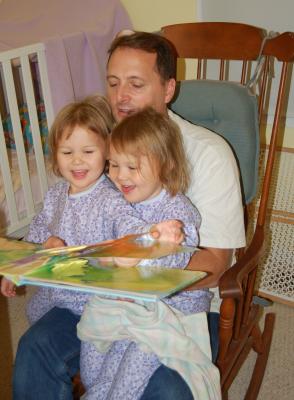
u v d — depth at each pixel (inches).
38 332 44.4
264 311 74.4
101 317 40.3
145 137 39.9
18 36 86.4
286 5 71.7
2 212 73.2
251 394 57.8
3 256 37.3
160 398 37.9
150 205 42.7
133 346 39.5
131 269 33.0
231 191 44.5
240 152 50.1
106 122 44.9
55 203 48.4
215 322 47.1
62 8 85.5
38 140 74.2
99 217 43.6
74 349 44.9
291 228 71.5
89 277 31.1
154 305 39.9
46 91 73.9
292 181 70.4
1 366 65.1
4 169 69.8
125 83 44.1
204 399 38.1
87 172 43.8
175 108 53.2
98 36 79.1
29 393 43.2
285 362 64.9
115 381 39.0
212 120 52.3
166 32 55.2
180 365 38.6
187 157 45.8
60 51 72.8
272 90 74.2
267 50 50.2
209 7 76.0
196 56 55.1
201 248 44.7
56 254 34.6
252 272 48.3
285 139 74.5
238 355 48.6
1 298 78.6
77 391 47.9
